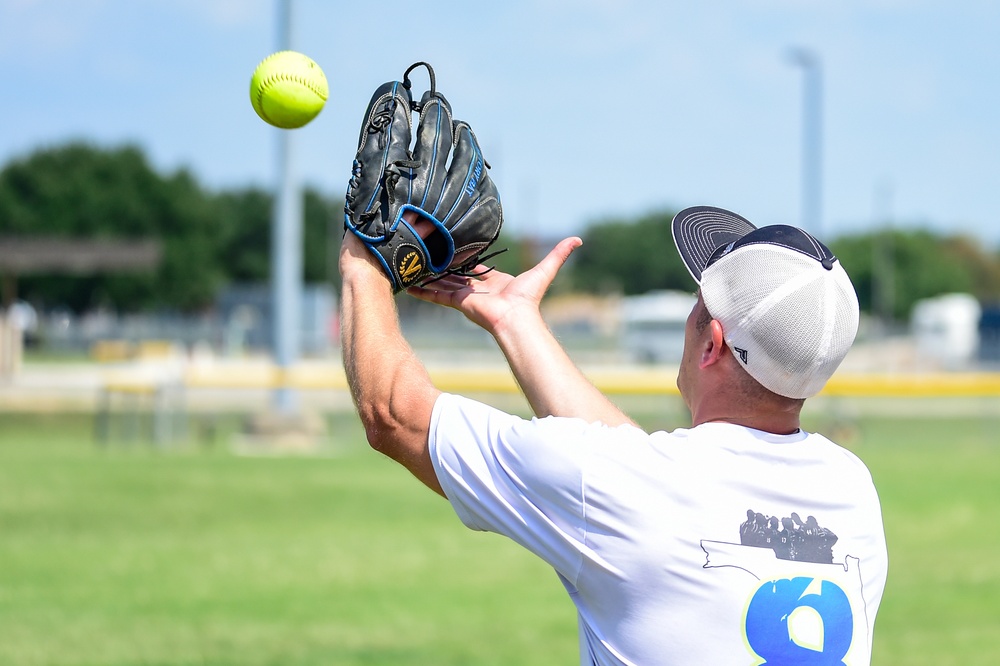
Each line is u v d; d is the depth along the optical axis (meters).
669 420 37.66
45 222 137.25
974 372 66.19
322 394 50.59
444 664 11.85
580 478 3.76
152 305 141.88
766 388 3.85
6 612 14.00
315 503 23.41
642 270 194.38
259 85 5.46
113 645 12.48
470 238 4.55
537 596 15.30
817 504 3.84
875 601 3.96
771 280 3.77
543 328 4.79
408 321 94.19
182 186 147.12
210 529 20.30
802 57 69.94
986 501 24.05
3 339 62.00
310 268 162.75
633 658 3.76
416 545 18.97
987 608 14.73
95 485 25.61
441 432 4.02
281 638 12.90
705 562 3.68
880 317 144.88
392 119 4.51
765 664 3.66
